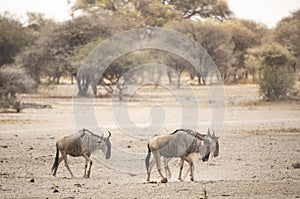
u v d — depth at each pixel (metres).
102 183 26.91
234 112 74.44
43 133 48.81
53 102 87.75
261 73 99.38
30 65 112.56
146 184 26.30
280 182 26.59
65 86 116.62
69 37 114.38
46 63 113.88
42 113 69.62
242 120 63.41
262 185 25.45
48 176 29.45
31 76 108.94
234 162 33.91
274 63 131.00
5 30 119.06
